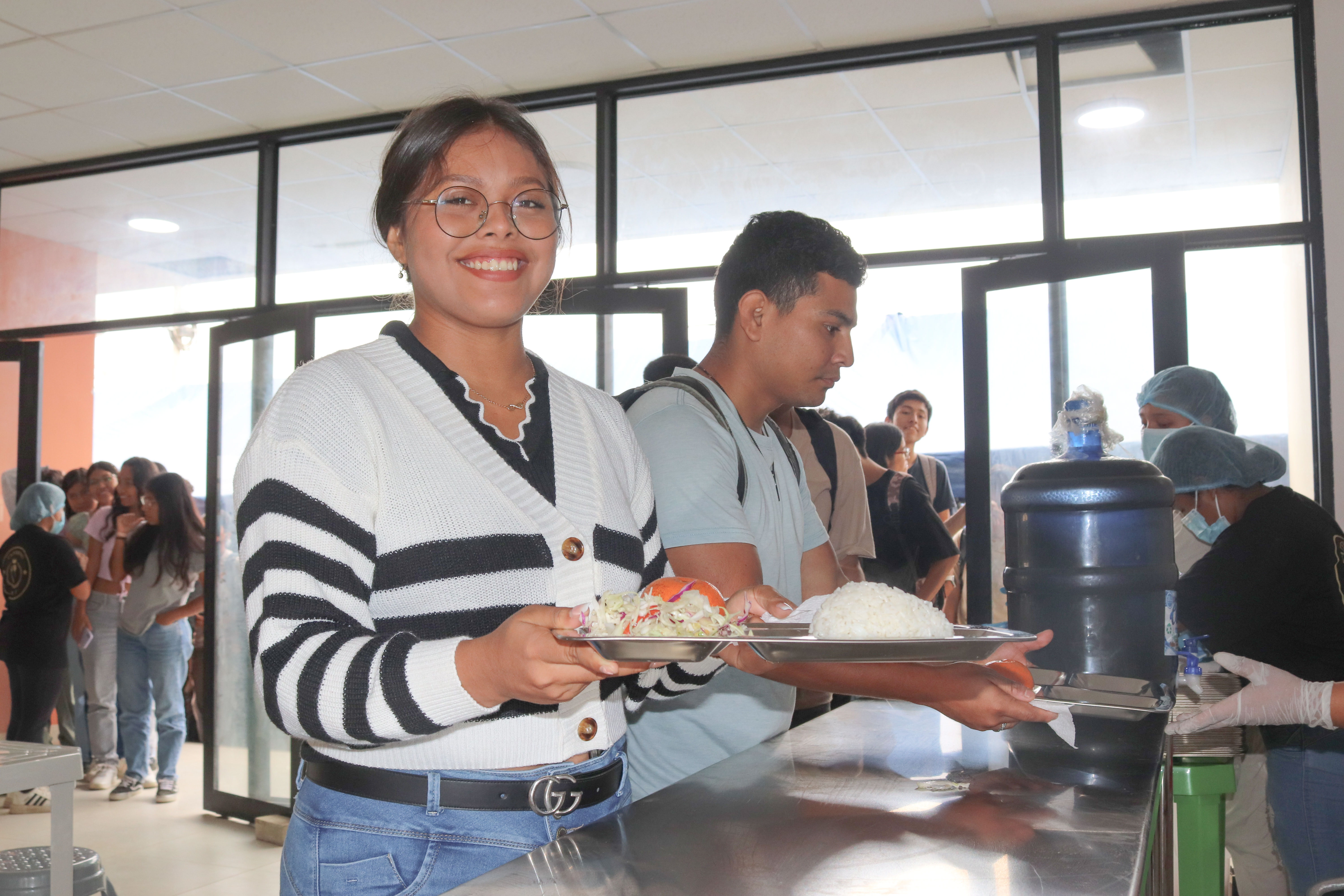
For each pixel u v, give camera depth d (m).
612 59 4.01
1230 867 2.78
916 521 3.68
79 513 5.30
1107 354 3.42
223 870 3.36
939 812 0.84
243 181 4.87
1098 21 3.69
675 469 1.24
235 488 0.90
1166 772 1.26
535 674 0.71
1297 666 1.88
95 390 7.00
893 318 5.71
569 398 1.09
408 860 0.84
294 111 4.49
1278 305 3.61
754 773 0.99
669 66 4.08
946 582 4.12
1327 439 3.43
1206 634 1.96
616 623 0.77
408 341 1.01
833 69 4.02
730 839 0.76
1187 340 3.30
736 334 1.40
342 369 0.94
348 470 0.88
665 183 4.22
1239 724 1.53
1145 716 1.26
